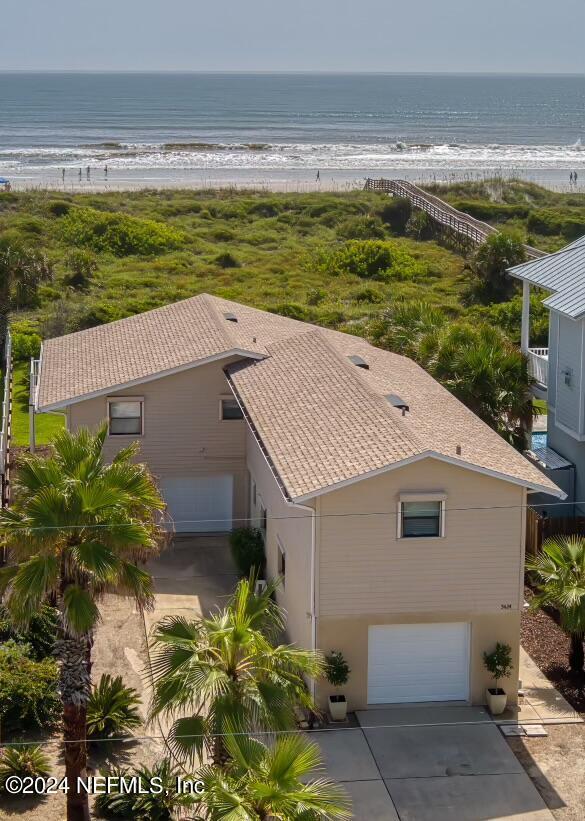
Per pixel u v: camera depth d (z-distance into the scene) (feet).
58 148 552.41
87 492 56.70
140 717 71.77
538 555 91.81
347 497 72.64
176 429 106.42
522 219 325.62
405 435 76.07
